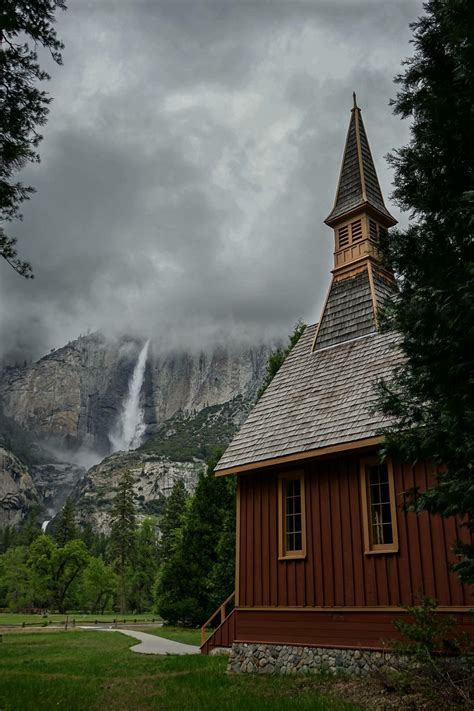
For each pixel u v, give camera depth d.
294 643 12.65
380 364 14.08
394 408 7.92
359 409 13.10
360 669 11.23
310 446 13.28
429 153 7.79
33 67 10.59
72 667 15.23
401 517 11.41
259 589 13.84
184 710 8.70
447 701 7.99
